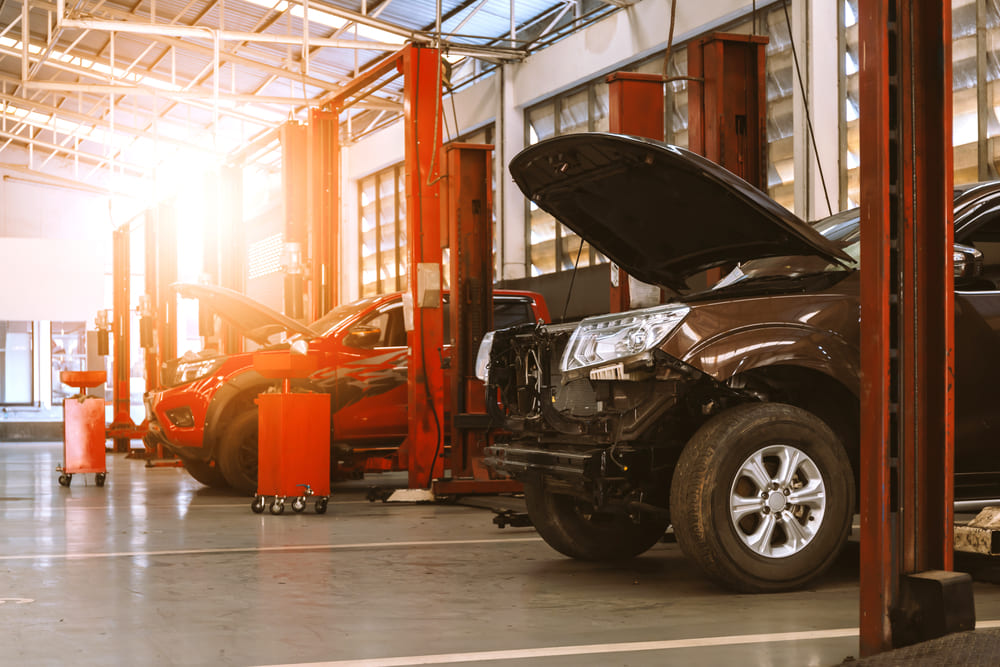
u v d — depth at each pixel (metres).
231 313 7.94
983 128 11.07
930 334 2.72
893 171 2.69
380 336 8.48
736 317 3.82
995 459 4.27
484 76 19.42
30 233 33.03
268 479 7.04
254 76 23.38
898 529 2.65
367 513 7.05
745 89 6.88
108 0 21.12
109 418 29.05
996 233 4.58
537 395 4.34
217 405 8.64
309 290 10.29
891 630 2.62
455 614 3.49
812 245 3.90
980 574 4.10
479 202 8.15
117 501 8.19
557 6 17.81
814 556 3.84
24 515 7.04
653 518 4.20
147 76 24.31
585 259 16.77
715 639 3.06
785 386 4.16
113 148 31.69
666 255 4.73
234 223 13.20
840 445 3.89
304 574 4.39
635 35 15.12
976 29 11.11
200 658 2.88
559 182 4.48
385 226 23.12
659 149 3.86
